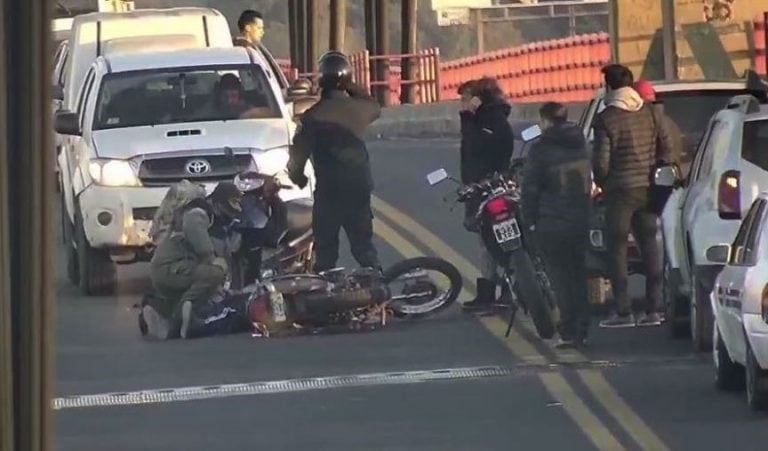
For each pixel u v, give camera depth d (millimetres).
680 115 52969
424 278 49062
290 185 54688
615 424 34406
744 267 35312
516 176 48969
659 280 47188
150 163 55438
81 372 42031
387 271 48969
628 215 45906
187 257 47188
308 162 55344
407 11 152750
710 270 41625
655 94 52594
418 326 48094
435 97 151250
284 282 46875
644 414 35312
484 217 45125
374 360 42656
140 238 55219
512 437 33438
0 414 14117
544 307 44094
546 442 32875
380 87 150875
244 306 47438
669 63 96438
